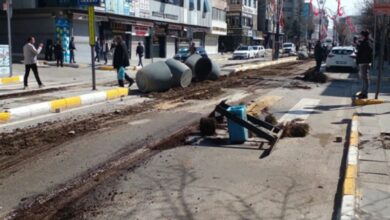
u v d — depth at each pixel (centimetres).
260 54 6147
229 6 8600
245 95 1628
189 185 641
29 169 718
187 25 5981
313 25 10756
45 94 1596
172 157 786
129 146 863
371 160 735
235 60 5131
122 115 1205
